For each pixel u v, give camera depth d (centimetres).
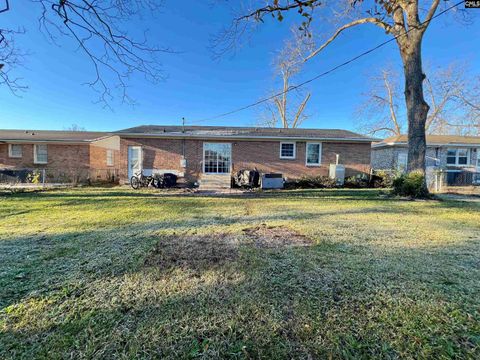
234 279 260
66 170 1446
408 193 911
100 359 152
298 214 614
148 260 310
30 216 572
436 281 255
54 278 261
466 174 1573
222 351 160
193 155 1362
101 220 536
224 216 588
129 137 1327
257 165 1402
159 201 823
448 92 2080
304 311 202
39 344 165
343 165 1426
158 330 179
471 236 421
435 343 166
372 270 282
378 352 159
